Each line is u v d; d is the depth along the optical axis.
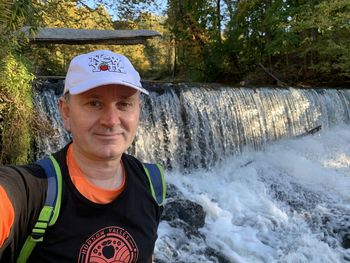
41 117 6.49
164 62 33.69
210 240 5.81
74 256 1.31
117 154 1.41
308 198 7.76
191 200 6.79
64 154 1.42
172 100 8.24
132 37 12.02
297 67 16.69
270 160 9.16
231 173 8.52
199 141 8.52
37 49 13.55
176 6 19.78
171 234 5.59
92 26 17.34
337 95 11.55
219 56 18.61
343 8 14.43
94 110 1.39
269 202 7.31
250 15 17.83
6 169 1.29
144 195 1.47
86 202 1.34
